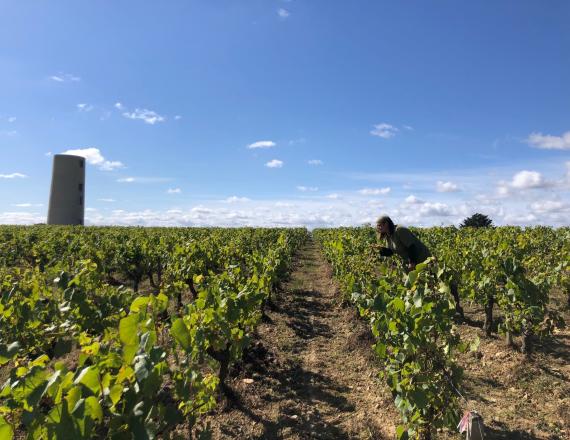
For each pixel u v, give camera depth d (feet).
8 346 12.03
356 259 35.09
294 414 16.63
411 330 13.47
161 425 9.32
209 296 15.79
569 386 17.79
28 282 23.13
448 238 49.88
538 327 20.85
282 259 38.11
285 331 27.53
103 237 59.47
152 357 8.96
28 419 7.22
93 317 18.62
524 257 29.07
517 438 14.38
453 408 13.60
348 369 21.25
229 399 16.87
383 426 15.64
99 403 7.91
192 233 74.64
